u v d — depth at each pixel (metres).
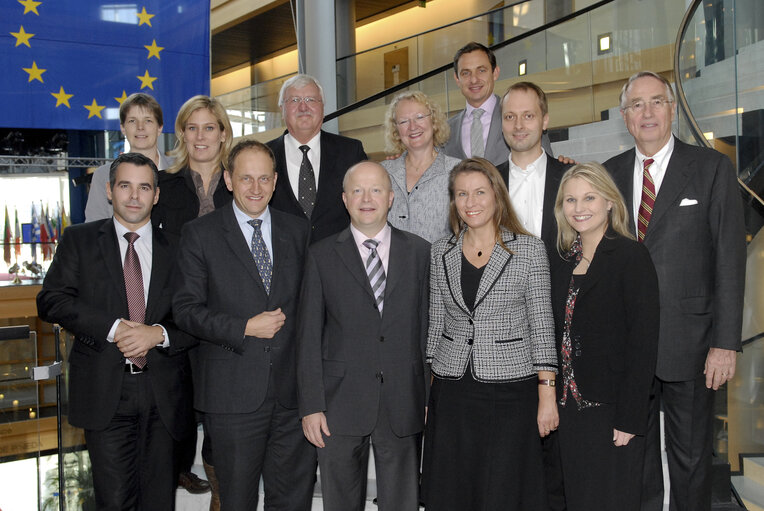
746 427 3.47
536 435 2.51
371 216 2.56
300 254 2.75
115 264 2.66
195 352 2.78
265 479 2.73
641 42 6.02
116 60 4.48
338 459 2.58
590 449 2.44
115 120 4.49
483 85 3.84
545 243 2.85
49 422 3.09
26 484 3.04
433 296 2.69
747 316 3.65
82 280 2.64
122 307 2.64
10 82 4.25
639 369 2.37
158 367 2.65
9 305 4.73
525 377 2.51
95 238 2.69
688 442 2.67
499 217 2.61
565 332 2.52
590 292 2.46
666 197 2.68
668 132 2.75
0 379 2.98
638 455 2.42
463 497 2.52
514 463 2.48
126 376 2.61
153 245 2.73
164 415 2.65
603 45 6.25
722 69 4.33
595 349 2.43
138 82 4.54
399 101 3.26
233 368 2.58
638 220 2.77
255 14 12.30
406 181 3.33
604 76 6.25
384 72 8.99
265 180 2.63
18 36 4.26
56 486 3.10
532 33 6.42
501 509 2.47
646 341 2.38
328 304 2.62
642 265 2.42
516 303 2.54
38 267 5.42
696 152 2.72
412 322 2.63
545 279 2.55
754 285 3.68
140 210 2.65
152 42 4.57
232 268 2.62
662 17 5.91
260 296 2.62
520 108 2.94
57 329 3.09
